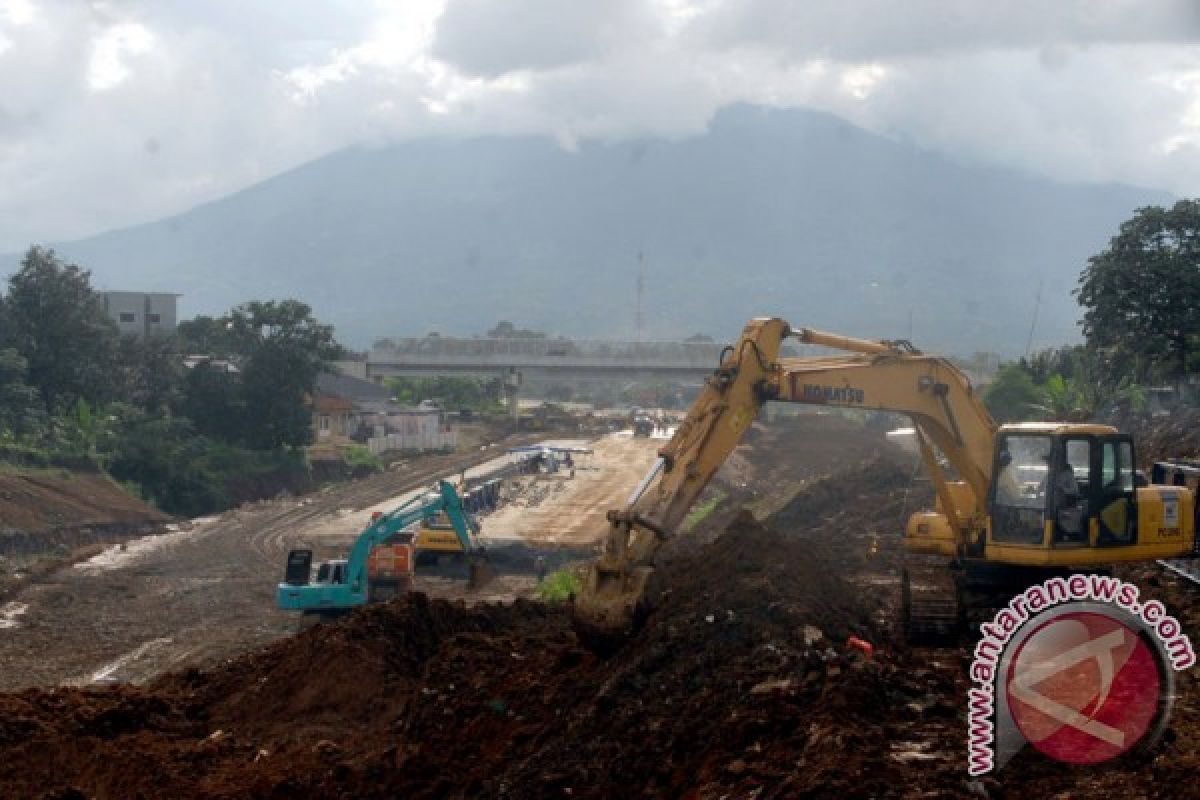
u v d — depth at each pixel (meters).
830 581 22.86
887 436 72.62
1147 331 47.31
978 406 21.95
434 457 93.50
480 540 47.16
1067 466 21.00
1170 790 11.82
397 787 18.44
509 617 28.89
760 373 20.12
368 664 24.48
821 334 21.25
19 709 22.78
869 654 17.42
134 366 78.50
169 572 47.78
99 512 58.09
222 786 19.44
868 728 14.41
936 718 15.10
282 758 20.81
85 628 38.00
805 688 15.83
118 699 24.14
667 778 15.45
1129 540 21.06
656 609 19.94
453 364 123.19
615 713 17.31
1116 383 52.47
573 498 65.31
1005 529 21.31
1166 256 47.03
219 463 73.38
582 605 18.67
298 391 80.62
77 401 72.94
